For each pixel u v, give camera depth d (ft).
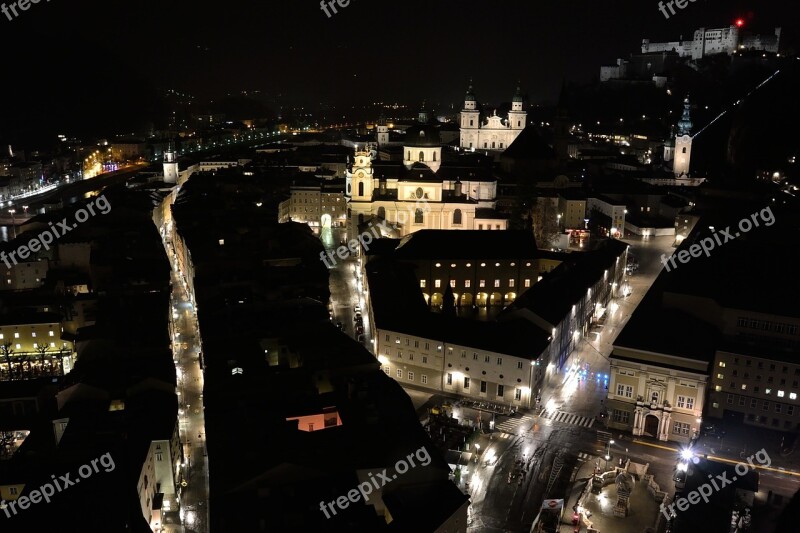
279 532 248.73
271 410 326.65
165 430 326.44
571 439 388.57
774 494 336.49
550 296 495.00
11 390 402.52
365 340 520.83
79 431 318.86
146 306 487.20
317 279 547.49
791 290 449.06
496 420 407.85
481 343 435.12
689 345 399.44
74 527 252.01
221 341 409.28
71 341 486.79
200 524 314.14
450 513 271.08
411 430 318.86
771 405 397.39
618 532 306.96
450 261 597.11
